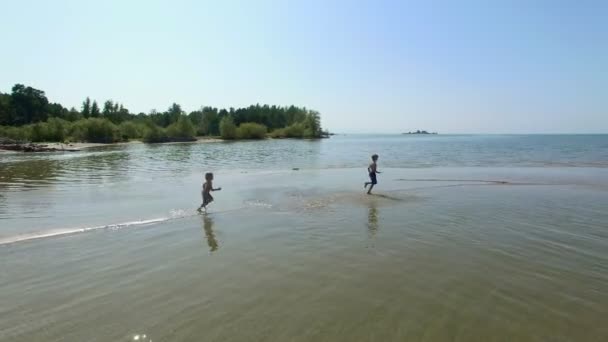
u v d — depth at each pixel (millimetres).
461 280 6629
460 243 8781
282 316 5352
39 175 22656
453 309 5578
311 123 134125
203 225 10422
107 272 6945
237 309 5555
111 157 39562
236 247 8453
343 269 7141
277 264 7398
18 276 6738
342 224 10578
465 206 13156
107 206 13094
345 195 15531
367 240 9016
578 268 7199
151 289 6230
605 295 6043
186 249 8297
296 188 17547
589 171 24859
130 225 10352
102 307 5613
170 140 94562
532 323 5184
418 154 44812
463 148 59688
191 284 6434
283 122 150125
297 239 9086
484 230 9938
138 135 100438
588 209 12617
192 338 4801
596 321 5234
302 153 48188
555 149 54625
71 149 56406
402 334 4902
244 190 16891
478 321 5238
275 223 10680
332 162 34094
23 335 4859
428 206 13164
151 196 15219
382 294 6062
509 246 8555
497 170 25797
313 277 6750
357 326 5094
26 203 13602
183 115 102438
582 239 9109
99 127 83250
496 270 7098
